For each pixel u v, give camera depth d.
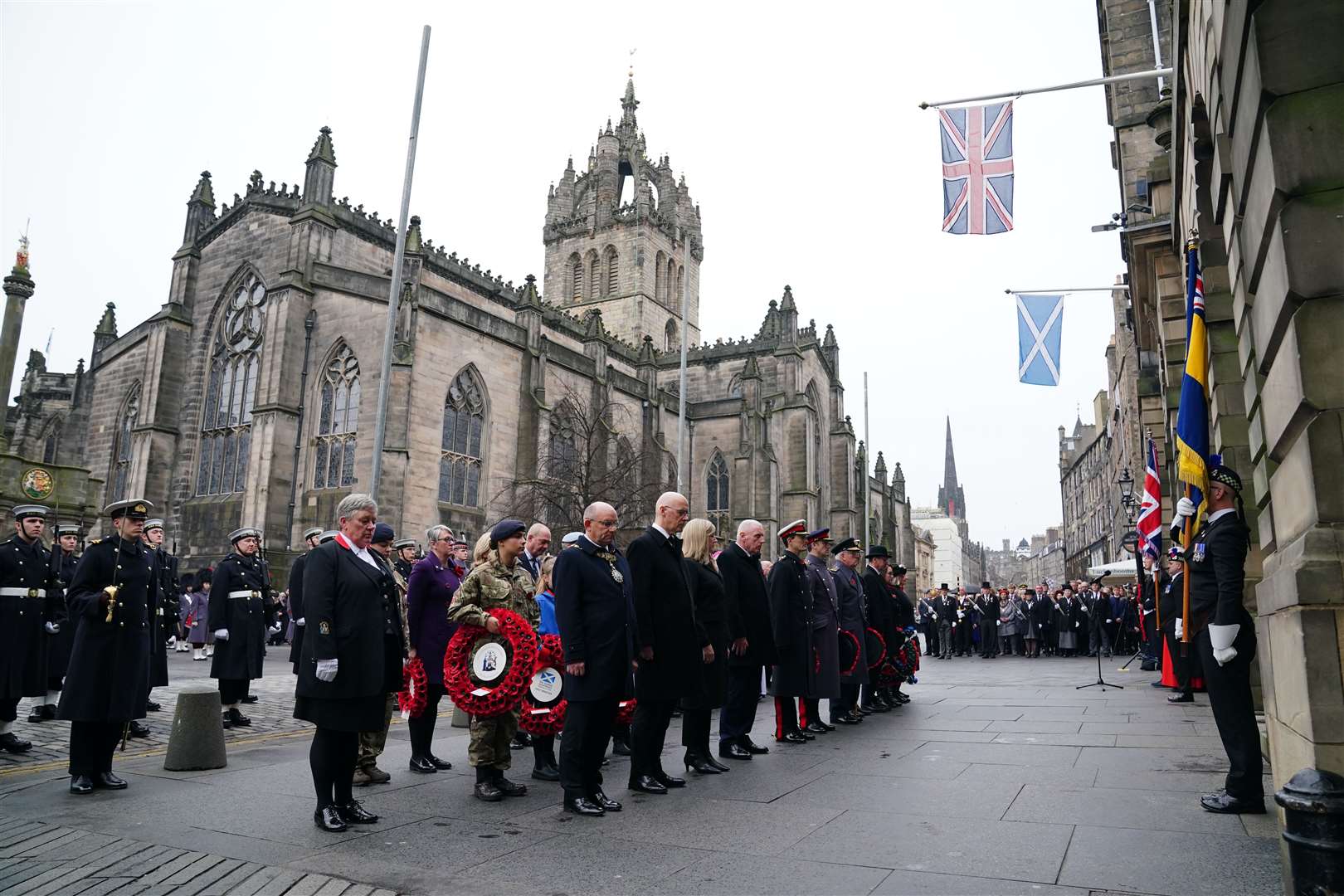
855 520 74.31
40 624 12.12
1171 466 19.12
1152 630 25.59
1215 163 7.14
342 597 7.82
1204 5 8.70
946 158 19.19
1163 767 9.65
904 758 10.64
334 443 40.62
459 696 8.75
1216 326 11.77
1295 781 3.97
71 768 8.98
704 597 10.31
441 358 42.22
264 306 44.44
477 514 44.16
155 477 44.78
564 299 83.31
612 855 6.51
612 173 83.81
